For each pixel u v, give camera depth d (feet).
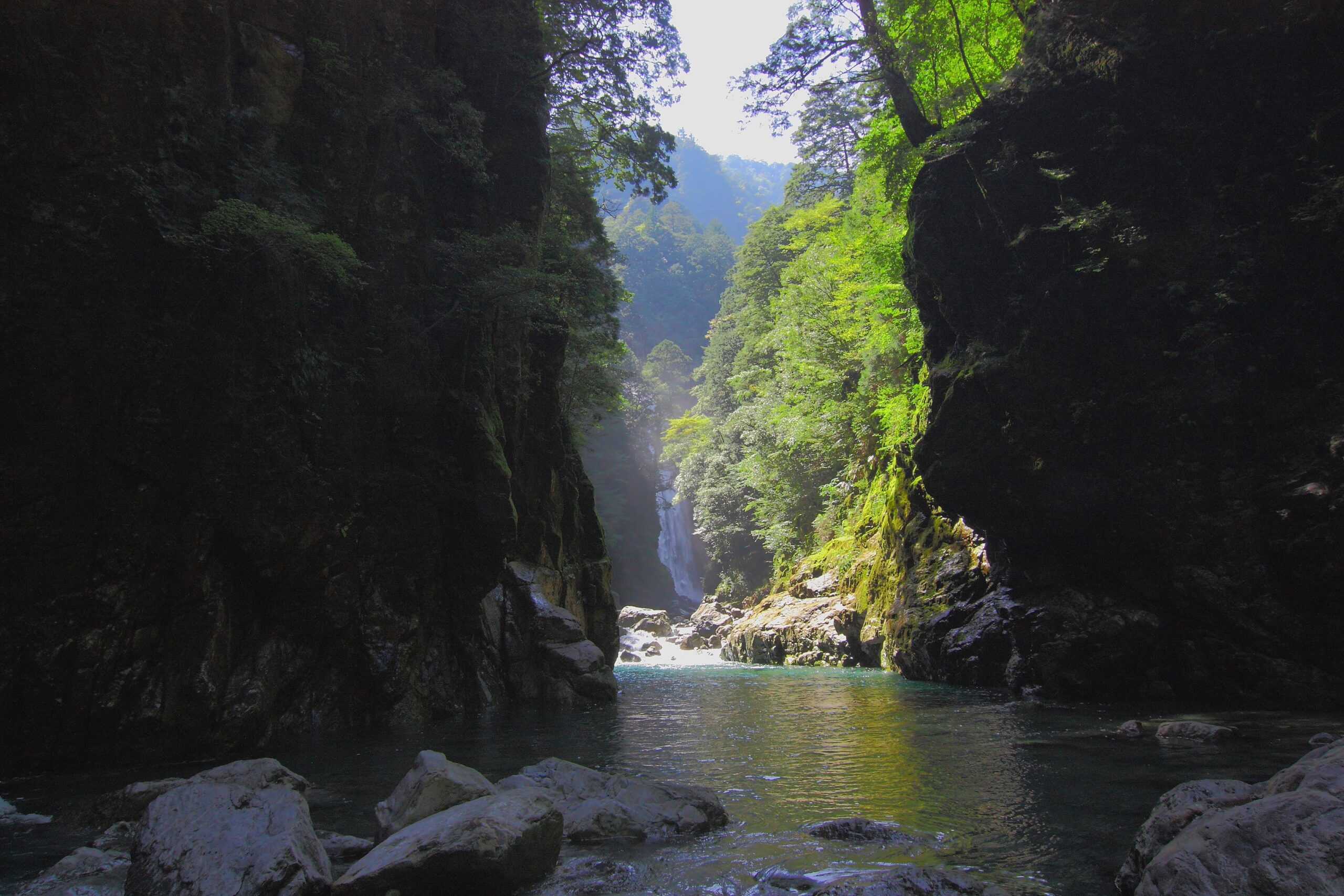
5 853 21.27
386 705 45.91
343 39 48.37
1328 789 14.82
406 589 48.75
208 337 37.88
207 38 40.09
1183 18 55.98
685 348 361.71
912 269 69.77
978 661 67.56
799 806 26.18
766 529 159.63
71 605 33.01
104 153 35.35
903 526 88.99
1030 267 60.75
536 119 61.82
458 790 21.38
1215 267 54.44
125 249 35.63
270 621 41.16
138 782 29.58
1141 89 57.21
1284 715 44.96
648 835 22.45
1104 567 59.21
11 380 32.01
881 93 79.51
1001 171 62.28
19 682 31.58
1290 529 49.03
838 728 44.09
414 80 53.11
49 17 33.96
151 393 35.91
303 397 42.24
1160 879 14.65
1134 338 56.24
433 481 50.65
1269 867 13.35
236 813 19.30
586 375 94.48
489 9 60.03
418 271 52.24
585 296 87.40
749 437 162.40
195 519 36.76
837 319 130.93
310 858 17.49
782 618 111.86
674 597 219.00
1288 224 51.85
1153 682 55.52
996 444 61.36
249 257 39.52
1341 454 47.37
